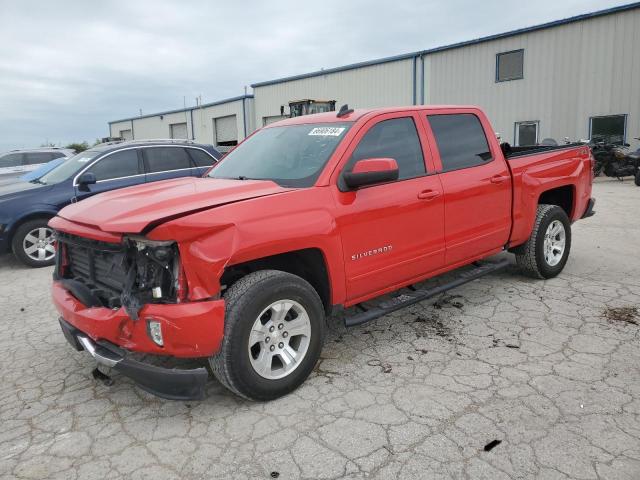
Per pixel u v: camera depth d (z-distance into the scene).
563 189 5.86
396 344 4.17
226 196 3.33
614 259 6.43
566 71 18.59
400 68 23.92
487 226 4.76
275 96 31.59
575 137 18.73
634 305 4.78
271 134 4.61
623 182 15.28
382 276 3.92
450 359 3.86
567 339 4.10
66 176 8.08
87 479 2.68
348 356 4.00
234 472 2.69
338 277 3.62
